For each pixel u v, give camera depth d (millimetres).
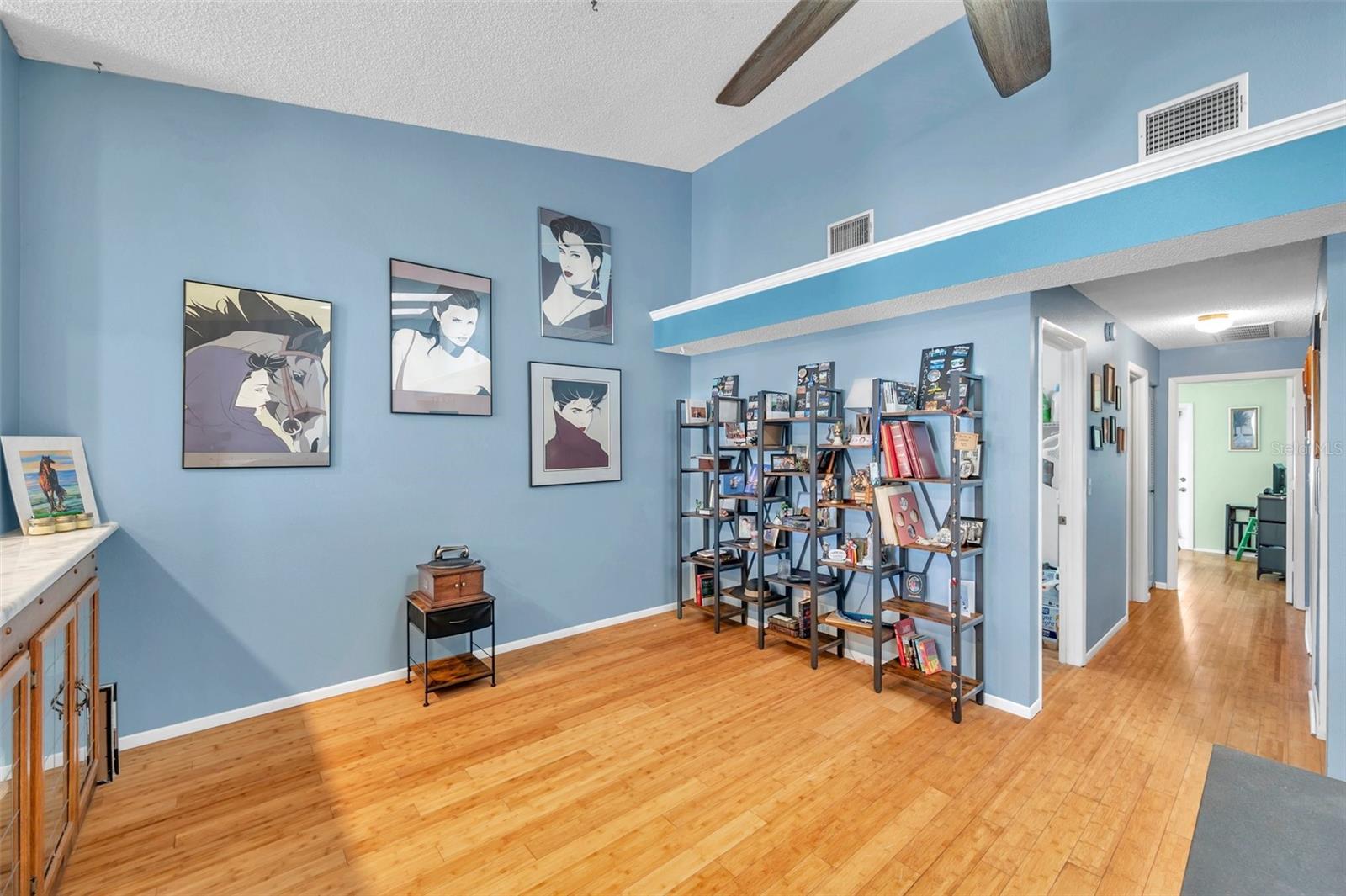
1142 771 2350
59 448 2367
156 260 2623
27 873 1549
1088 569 3594
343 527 3115
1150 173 2133
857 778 2311
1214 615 4551
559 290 3963
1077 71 2668
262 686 2881
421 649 3369
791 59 2234
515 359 3754
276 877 1811
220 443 2770
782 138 4043
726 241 4492
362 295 3168
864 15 3080
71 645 1932
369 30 2551
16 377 2314
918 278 2854
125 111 2564
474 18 2586
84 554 1900
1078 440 3498
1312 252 2848
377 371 3213
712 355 4590
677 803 2166
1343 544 2143
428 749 2557
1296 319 4340
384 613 3240
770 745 2562
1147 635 4059
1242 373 5156
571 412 4016
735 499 4320
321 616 3049
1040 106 2793
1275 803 986
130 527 2568
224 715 2783
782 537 3975
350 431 3131
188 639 2703
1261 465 6832
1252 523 6648
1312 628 2971
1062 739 2611
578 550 4055
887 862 1854
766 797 2197
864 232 3547
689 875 1805
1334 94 2012
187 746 2580
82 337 2469
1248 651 3732
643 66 3094
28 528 2139
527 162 3824
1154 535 5523
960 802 2158
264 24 2420
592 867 1842
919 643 3066
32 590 1405
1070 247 2346
